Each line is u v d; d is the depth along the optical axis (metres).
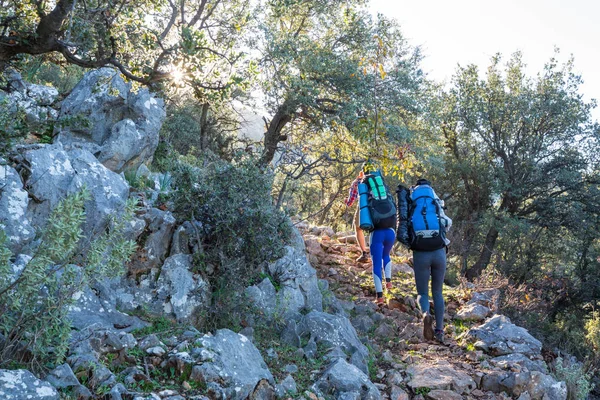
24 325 3.32
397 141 12.34
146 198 5.73
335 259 8.61
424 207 6.16
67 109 7.08
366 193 6.67
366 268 8.45
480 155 25.75
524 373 5.29
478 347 6.11
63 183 4.84
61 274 3.71
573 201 24.89
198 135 18.16
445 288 8.59
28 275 3.20
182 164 5.43
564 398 5.18
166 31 13.78
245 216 5.22
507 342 6.14
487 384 5.30
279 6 12.94
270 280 5.88
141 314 4.68
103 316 4.33
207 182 5.36
